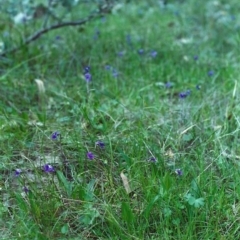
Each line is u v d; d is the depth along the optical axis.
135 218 0.96
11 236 0.93
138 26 2.00
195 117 1.27
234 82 1.45
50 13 1.68
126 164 1.08
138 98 1.34
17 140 1.18
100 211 0.98
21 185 1.03
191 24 2.07
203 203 0.95
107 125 1.23
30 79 1.50
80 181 1.05
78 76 1.50
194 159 1.15
